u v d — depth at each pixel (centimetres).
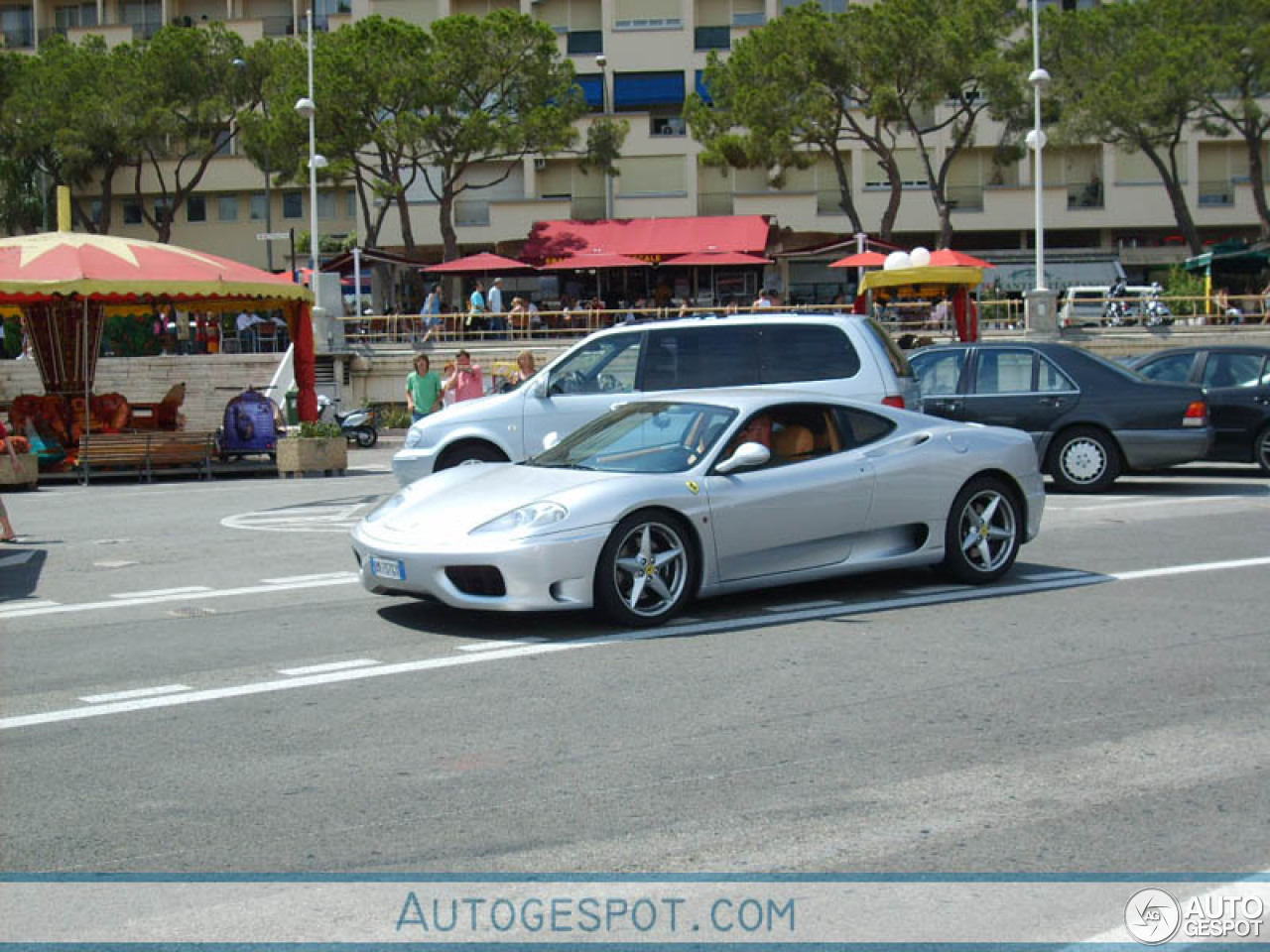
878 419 884
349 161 4356
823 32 4097
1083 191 5244
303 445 1952
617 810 482
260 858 442
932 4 4159
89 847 454
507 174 4512
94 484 1905
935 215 5238
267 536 1224
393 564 768
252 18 5744
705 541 793
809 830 461
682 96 5341
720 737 569
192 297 2234
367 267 4125
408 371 3422
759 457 798
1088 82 4062
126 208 5822
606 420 884
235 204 5831
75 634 803
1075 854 439
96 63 4916
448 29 4275
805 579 841
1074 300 3519
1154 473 1723
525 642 751
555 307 4100
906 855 439
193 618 844
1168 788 500
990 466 903
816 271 5038
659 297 3866
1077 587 908
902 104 4134
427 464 1289
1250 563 995
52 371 2167
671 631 774
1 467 1778
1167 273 5209
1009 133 4278
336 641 764
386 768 532
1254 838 450
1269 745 553
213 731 587
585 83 5388
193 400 3266
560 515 751
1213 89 3884
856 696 633
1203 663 692
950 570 904
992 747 553
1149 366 1692
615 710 612
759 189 5284
